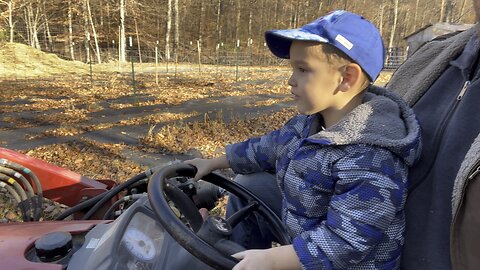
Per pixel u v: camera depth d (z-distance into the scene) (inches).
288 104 491.5
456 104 56.1
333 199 53.8
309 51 55.0
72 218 96.4
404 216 56.8
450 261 52.9
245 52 1347.2
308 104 57.4
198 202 79.4
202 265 59.6
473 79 55.4
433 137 57.1
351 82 55.6
